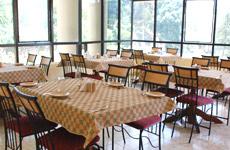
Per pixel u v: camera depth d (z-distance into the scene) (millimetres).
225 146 3254
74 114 2172
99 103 2314
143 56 6582
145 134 3566
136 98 2510
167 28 7887
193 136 3539
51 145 2121
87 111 2088
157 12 7996
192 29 7457
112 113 2129
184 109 3973
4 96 2391
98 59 5562
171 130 3725
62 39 6758
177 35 7727
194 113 3811
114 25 8016
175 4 7617
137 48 8523
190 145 3264
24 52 6035
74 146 2131
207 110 4484
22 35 5977
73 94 2604
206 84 3623
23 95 2084
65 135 2293
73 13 6859
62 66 5949
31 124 2387
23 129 2424
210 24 7148
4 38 5688
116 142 3295
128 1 8289
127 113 2238
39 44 6270
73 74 5375
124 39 8367
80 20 7027
